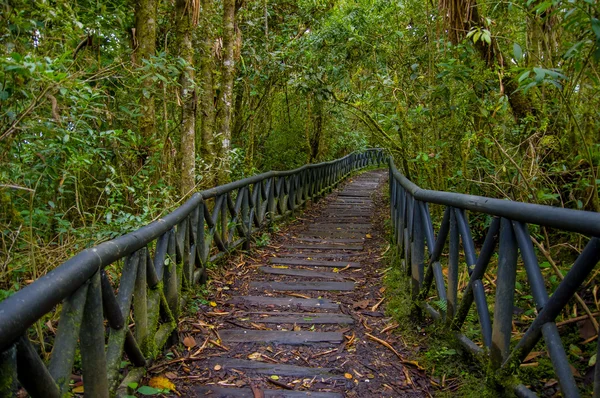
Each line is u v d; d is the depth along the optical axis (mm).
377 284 4262
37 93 2277
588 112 2844
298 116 11383
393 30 6969
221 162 5723
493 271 3582
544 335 1626
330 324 3264
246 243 5395
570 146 3088
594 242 1377
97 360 1627
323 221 7988
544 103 3305
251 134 8562
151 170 4152
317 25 8945
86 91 2877
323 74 8258
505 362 1899
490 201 2021
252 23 7625
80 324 1484
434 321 2912
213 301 3695
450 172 5031
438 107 5012
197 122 7219
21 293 1154
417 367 2543
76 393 2117
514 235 1893
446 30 4473
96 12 3643
